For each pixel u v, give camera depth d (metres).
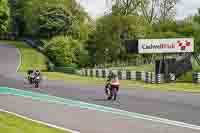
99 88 39.97
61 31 116.31
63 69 72.75
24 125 16.47
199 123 18.70
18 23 136.38
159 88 41.25
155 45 57.72
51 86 42.25
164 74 52.62
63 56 78.44
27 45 120.44
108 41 87.44
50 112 22.14
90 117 20.36
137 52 58.31
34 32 125.44
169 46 57.59
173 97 31.30
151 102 27.53
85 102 27.33
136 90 38.59
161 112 22.44
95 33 88.25
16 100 28.34
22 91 35.62
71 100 28.53
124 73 58.47
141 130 16.81
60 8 117.62
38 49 108.12
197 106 25.17
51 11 117.62
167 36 95.62
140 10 107.00
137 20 94.75
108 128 17.20
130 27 91.25
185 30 99.75
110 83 29.30
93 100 28.67
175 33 98.75
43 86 42.03
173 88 41.53
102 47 87.19
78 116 20.73
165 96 32.16
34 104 25.94
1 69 73.06
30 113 21.64
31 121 18.17
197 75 51.00
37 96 31.30
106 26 89.31
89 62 85.06
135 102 27.44
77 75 68.38
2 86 40.91
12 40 137.00
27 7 123.69
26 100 28.36
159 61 56.69
